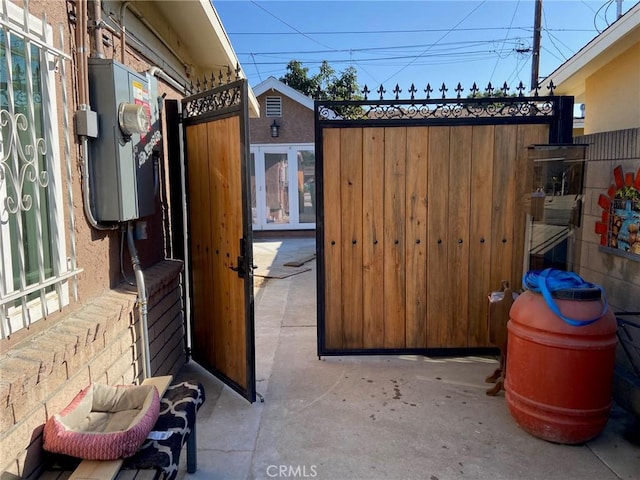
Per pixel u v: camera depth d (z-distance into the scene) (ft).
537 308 8.74
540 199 11.48
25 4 6.03
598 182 11.21
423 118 12.21
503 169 12.29
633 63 12.03
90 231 8.22
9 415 5.30
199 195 11.77
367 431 9.27
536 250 11.69
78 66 7.75
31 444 5.74
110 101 8.25
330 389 11.16
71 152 7.55
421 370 12.21
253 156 40.57
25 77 6.20
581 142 11.93
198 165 11.66
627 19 10.85
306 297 20.62
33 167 6.29
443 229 12.54
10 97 5.75
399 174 12.40
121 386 7.21
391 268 12.70
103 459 5.73
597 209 11.23
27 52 6.07
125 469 5.77
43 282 6.44
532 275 9.23
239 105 9.54
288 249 34.86
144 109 9.46
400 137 12.28
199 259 12.14
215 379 11.88
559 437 8.61
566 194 11.41
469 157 12.28
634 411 9.62
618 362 10.67
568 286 8.61
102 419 6.72
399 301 12.82
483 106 12.21
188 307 13.15
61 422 5.99
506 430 9.26
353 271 12.72
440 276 12.70
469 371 12.10
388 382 11.50
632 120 12.10
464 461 8.27
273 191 41.11
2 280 5.73
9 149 5.79
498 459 8.31
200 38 15.26
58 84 7.04
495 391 10.69
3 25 5.57
